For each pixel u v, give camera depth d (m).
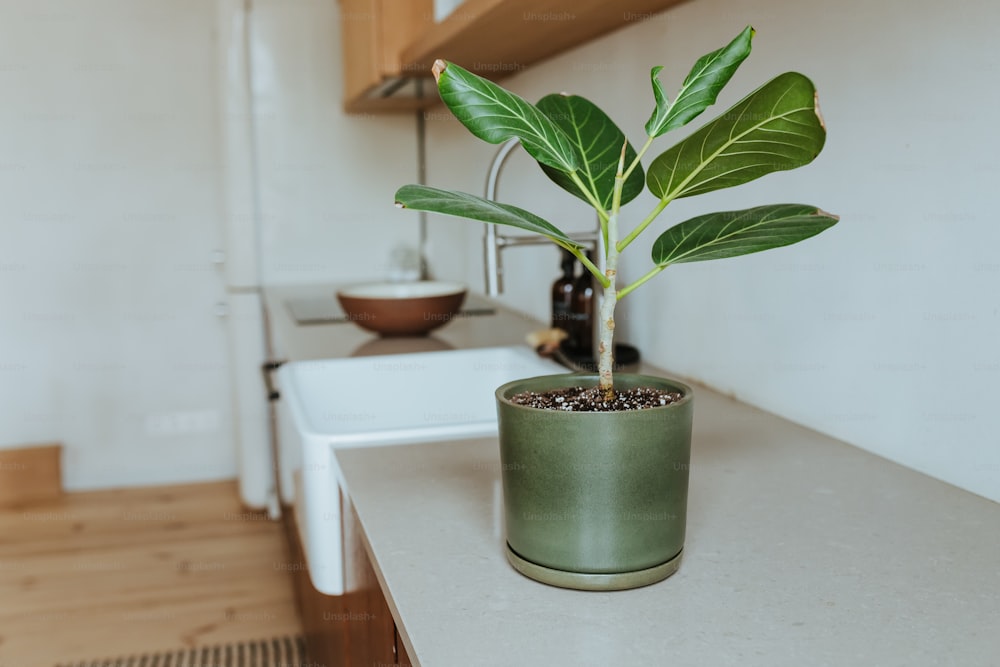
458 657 0.69
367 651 1.11
